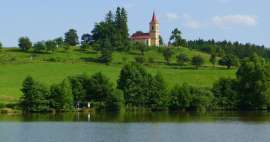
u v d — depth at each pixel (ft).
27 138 352.28
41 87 615.16
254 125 449.48
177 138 357.00
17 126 429.79
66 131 393.50
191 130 405.59
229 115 596.29
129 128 419.54
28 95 606.96
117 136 365.40
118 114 608.60
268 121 495.82
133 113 633.20
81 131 393.91
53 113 609.42
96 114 602.85
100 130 402.31
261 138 357.41
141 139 351.05
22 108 605.73
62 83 628.69
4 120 490.08
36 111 611.47
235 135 372.58
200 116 572.51
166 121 492.54
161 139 351.67
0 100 641.81
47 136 362.94
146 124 457.27
